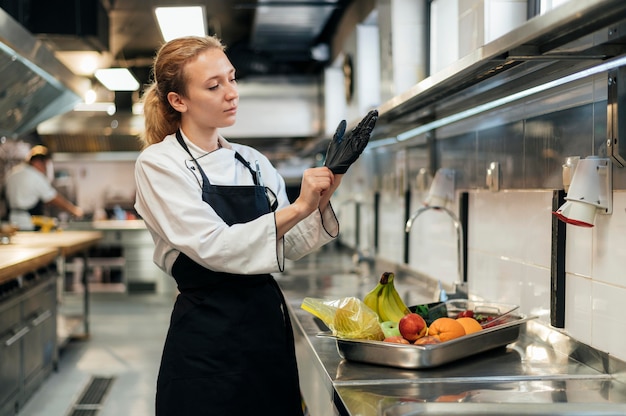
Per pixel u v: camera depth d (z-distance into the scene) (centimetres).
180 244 166
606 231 174
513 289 234
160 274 871
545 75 190
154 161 172
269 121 708
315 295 321
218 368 176
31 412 399
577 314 190
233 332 176
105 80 696
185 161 176
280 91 706
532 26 128
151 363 519
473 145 274
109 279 866
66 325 573
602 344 177
